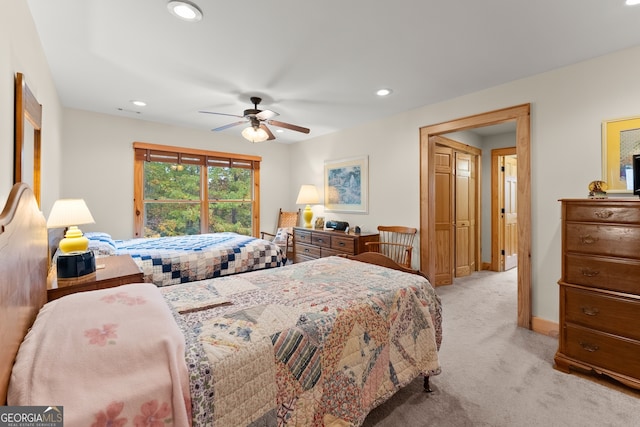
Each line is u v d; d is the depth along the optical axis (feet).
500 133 16.20
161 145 14.69
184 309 4.70
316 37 6.97
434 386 6.28
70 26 6.50
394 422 5.25
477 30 6.67
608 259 6.30
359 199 14.69
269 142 18.69
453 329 9.07
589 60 7.95
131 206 13.99
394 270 7.21
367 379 4.83
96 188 13.12
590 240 6.56
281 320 4.37
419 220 12.14
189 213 15.93
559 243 8.49
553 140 8.56
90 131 12.92
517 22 6.37
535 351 7.73
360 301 5.14
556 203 8.52
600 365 6.37
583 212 6.66
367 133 14.29
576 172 8.15
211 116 13.46
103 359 2.83
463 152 15.61
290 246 16.99
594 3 5.75
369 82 9.52
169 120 14.23
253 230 18.22
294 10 5.97
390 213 13.26
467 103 10.50
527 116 9.02
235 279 6.41
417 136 12.14
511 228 17.40
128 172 13.91
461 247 15.53
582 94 8.05
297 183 18.94
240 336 3.88
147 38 7.00
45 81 7.90
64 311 3.51
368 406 4.78
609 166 7.59
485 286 13.73
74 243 5.77
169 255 9.41
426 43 7.23
